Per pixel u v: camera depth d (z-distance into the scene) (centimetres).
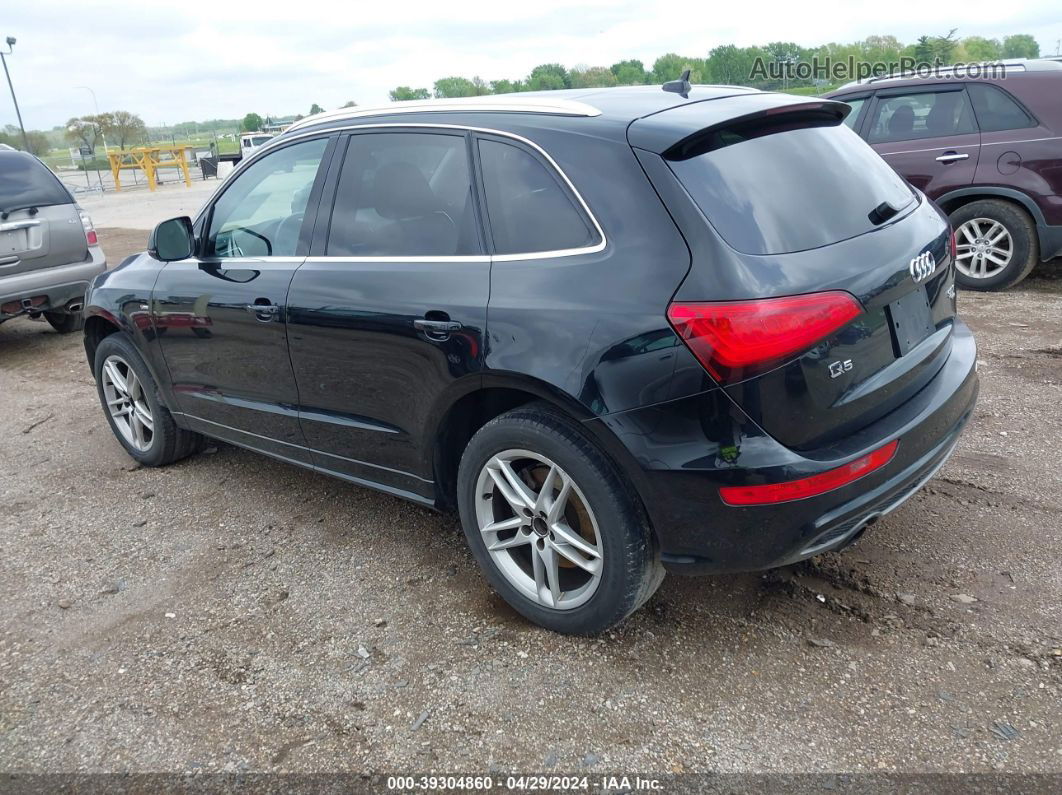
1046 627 280
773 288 232
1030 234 671
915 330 279
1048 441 416
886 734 241
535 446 273
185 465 478
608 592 272
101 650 307
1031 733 237
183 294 400
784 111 278
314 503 418
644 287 244
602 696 265
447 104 321
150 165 3281
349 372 330
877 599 302
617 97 298
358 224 330
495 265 281
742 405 234
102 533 400
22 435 548
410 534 379
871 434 256
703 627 294
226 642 307
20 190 720
